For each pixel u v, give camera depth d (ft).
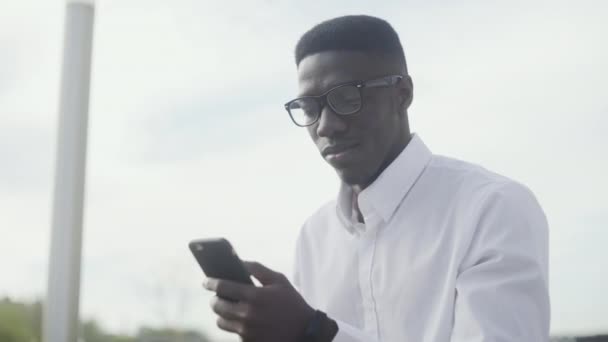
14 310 20.71
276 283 3.99
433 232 5.11
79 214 9.80
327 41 5.11
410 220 5.27
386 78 5.12
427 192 5.30
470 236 4.79
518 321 4.29
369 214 5.40
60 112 9.96
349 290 5.59
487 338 4.17
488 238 4.68
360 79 5.03
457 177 5.24
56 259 9.62
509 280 4.43
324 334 3.93
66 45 10.06
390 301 5.16
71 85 10.02
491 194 4.85
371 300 5.33
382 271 5.28
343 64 5.04
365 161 5.15
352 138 5.06
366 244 5.49
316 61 5.12
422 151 5.51
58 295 9.55
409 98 5.30
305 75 5.16
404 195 5.35
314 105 5.08
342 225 5.88
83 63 10.07
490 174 5.16
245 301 3.85
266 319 3.83
